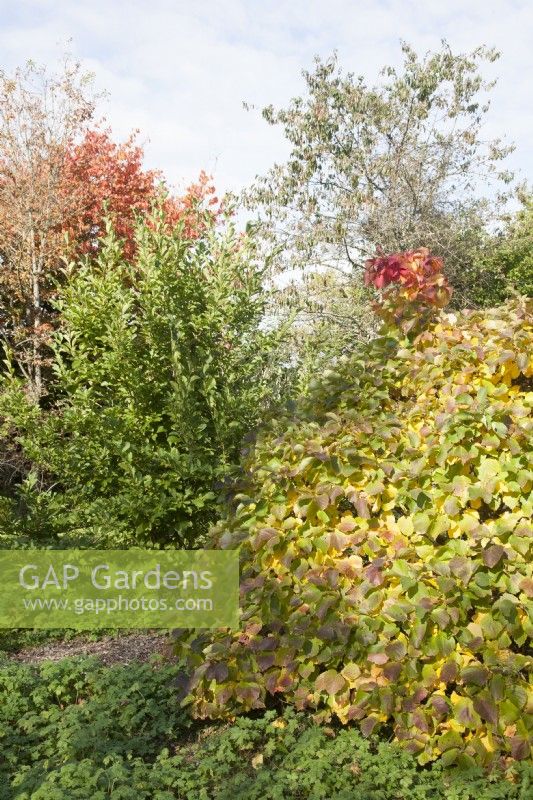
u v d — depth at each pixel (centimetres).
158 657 488
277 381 736
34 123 1502
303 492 349
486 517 345
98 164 1686
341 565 342
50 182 1502
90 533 720
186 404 605
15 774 346
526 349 350
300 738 351
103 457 629
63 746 364
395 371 384
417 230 1675
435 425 338
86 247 1570
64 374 656
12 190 1485
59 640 575
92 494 664
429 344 383
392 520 341
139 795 322
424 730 325
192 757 366
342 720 347
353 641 334
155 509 602
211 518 640
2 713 409
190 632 376
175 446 657
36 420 680
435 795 312
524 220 1995
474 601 321
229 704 370
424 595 323
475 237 1780
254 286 680
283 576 353
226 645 358
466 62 1820
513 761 321
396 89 1803
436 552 325
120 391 652
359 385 388
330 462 349
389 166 1714
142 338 680
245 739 365
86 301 657
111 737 387
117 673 443
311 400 405
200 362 654
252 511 364
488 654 315
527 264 1819
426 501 331
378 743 350
